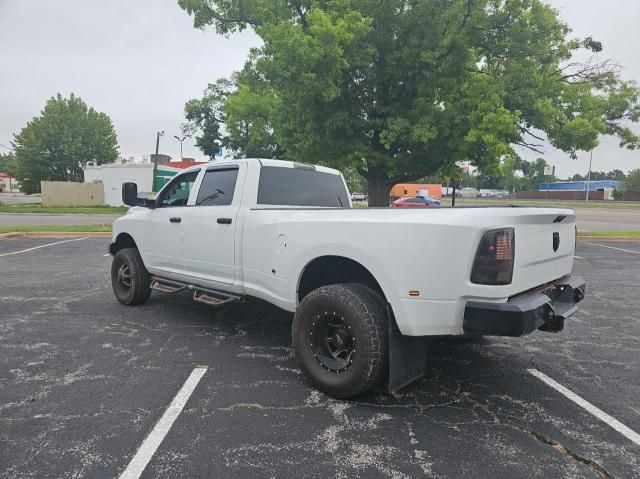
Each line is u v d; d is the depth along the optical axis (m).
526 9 13.39
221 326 5.30
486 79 13.16
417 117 13.65
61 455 2.64
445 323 3.05
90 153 52.31
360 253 3.33
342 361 3.46
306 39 11.85
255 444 2.80
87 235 15.23
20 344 4.56
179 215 5.12
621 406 3.41
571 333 5.25
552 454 2.75
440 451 2.76
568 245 3.87
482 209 3.02
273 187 4.64
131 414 3.14
